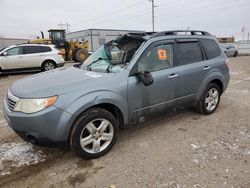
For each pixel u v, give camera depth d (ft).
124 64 11.75
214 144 11.89
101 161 10.45
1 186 8.89
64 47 62.95
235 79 30.86
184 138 12.59
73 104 9.59
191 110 16.90
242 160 10.40
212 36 16.19
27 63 39.50
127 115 11.39
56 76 11.43
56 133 9.45
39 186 8.90
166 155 10.85
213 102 16.06
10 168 10.01
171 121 14.93
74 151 10.18
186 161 10.34
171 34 13.41
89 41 105.81
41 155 11.05
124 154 10.99
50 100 9.31
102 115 10.41
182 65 13.56
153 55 12.30
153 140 12.38
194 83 14.21
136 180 9.11
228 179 9.11
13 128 9.81
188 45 14.17
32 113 9.22
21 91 9.94
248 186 8.71
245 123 14.64
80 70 12.49
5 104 10.69
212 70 15.17
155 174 9.45
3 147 11.80
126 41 13.07
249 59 70.74
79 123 9.83
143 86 11.65
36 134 9.35
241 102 19.17
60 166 10.15
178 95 13.48
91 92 10.03
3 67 37.96
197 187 8.67
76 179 9.25
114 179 9.20
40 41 61.00
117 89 10.74
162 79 12.39
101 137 10.67
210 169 9.74
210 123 14.61
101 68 12.29
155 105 12.45
